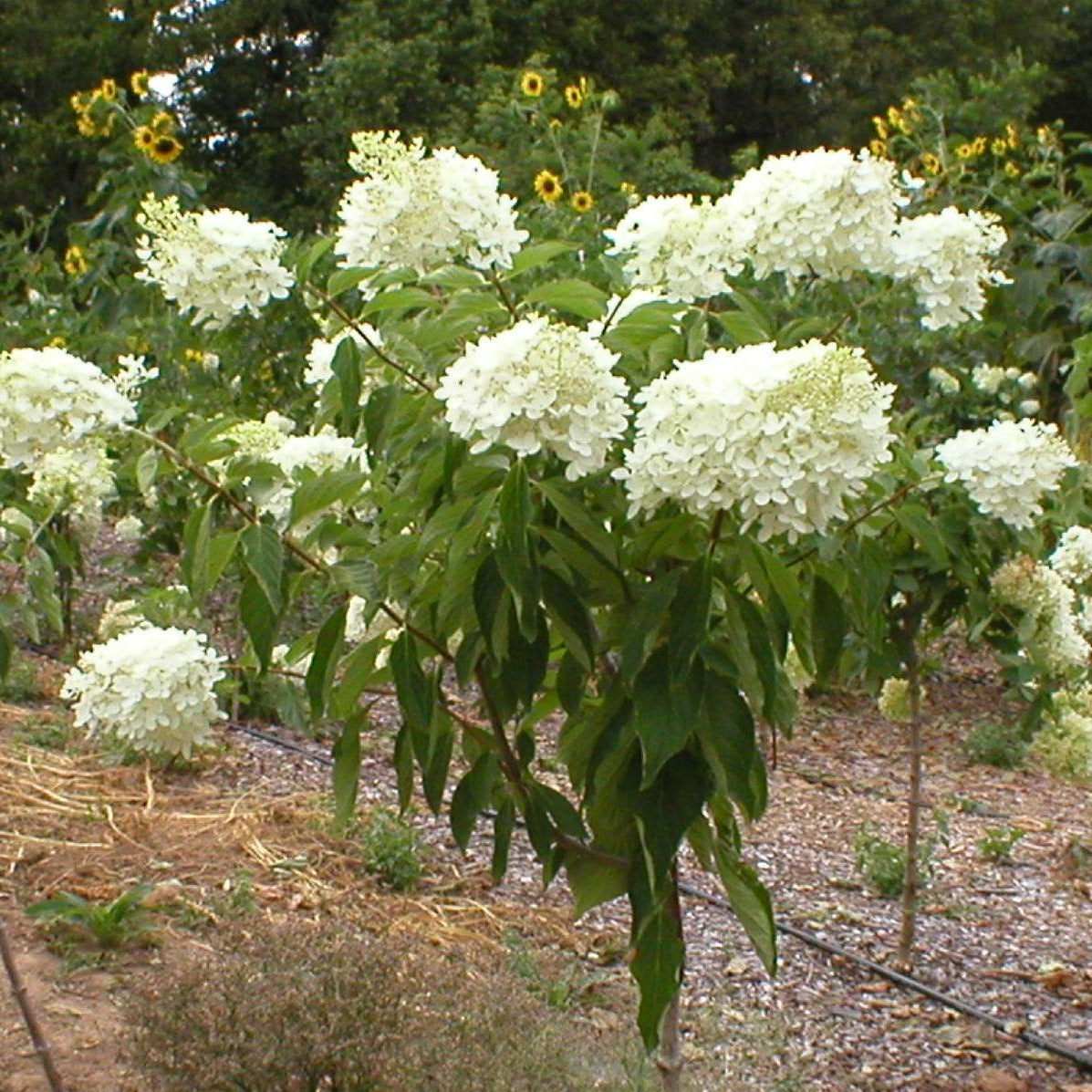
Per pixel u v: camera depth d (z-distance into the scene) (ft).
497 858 8.77
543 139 35.04
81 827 16.55
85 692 9.91
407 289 8.11
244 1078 9.23
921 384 22.91
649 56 75.56
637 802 7.46
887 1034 13.46
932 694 26.68
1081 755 13.19
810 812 20.16
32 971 12.93
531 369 6.75
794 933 15.53
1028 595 12.55
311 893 15.03
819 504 6.84
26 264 32.19
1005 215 29.76
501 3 67.46
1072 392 14.79
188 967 10.12
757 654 7.19
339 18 68.13
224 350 10.12
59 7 73.92
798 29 78.02
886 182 8.40
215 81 75.00
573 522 7.09
